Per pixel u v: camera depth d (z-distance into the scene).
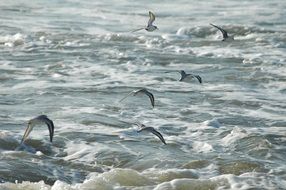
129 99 18.66
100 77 21.20
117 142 15.05
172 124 16.56
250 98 19.02
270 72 22.14
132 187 12.29
